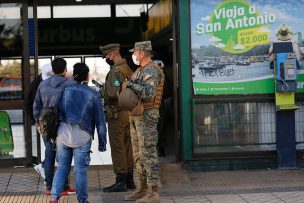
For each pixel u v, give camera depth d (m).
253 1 7.92
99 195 6.65
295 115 8.08
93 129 5.96
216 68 7.89
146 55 6.09
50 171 6.60
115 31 12.12
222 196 6.52
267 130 8.03
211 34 7.87
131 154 6.88
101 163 8.59
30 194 6.77
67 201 6.40
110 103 6.70
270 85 7.97
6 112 7.98
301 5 7.96
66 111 5.82
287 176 7.58
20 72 8.05
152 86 5.88
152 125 6.02
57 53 12.16
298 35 7.98
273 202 6.18
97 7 12.05
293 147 7.99
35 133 8.07
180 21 7.83
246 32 7.91
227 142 7.97
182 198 6.47
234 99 7.91
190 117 7.87
